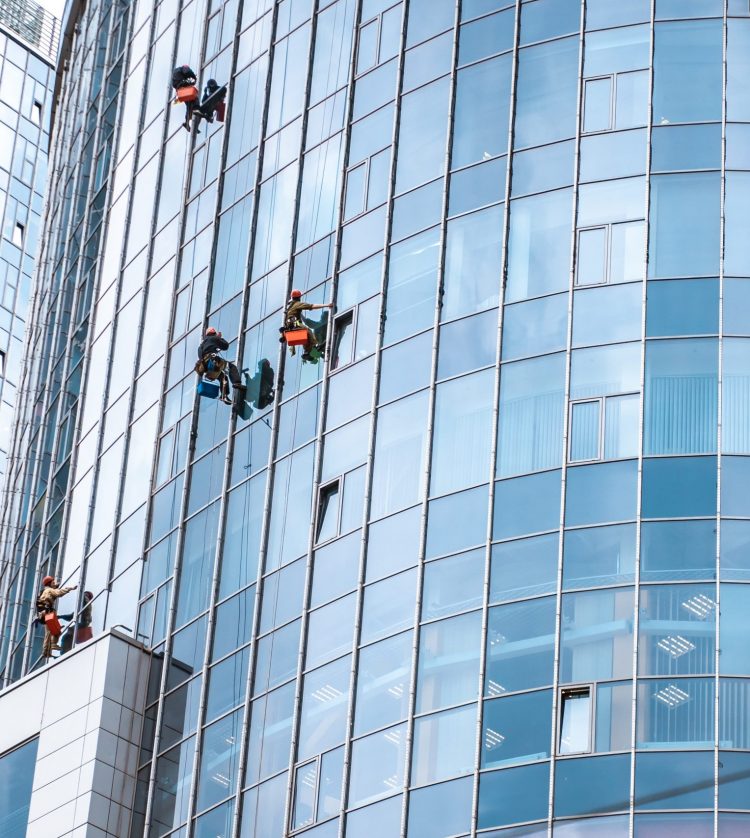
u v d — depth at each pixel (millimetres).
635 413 64812
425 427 68062
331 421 71438
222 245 81500
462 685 62562
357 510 68688
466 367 68250
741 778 58250
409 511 67000
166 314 84000
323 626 67562
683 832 57750
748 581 61375
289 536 70875
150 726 73375
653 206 68250
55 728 74688
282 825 65062
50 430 96375
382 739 63531
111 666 74062
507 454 65812
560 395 66000
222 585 72875
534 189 70062
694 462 63562
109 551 81375
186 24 91812
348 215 75062
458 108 73375
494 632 62781
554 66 72062
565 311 67312
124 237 91125
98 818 71250
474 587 64000
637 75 70688
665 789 58469
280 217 78562
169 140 89562
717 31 70875
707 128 69188
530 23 73250
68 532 87625
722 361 65188
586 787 59094
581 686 60750
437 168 72812
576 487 64125
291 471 72125
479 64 73688
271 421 74188
